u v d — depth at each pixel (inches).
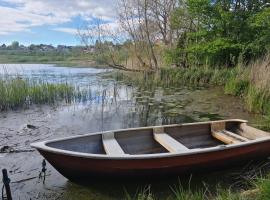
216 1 606.2
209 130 227.1
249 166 192.1
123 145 198.4
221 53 597.6
